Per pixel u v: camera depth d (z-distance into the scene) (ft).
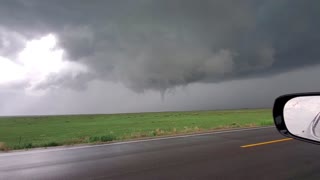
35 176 26.66
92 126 140.26
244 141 45.21
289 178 23.94
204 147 40.16
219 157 32.71
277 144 41.42
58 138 78.79
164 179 24.25
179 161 30.99
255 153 34.81
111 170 27.94
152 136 59.47
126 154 36.47
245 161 30.40
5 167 30.83
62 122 199.62
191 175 25.27
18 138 84.64
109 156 35.47
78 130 114.52
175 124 128.88
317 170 26.32
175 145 42.88
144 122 160.66
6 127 155.12
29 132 113.80
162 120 177.37
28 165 31.58
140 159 32.81
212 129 71.20
